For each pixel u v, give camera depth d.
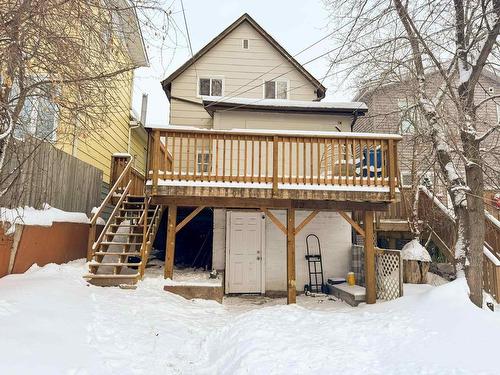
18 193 5.68
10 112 4.08
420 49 7.34
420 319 4.99
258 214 9.37
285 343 4.15
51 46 4.17
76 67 4.40
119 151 12.62
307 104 10.69
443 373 3.24
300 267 9.27
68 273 6.38
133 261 9.70
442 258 11.09
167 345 4.34
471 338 4.16
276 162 7.10
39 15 3.83
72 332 3.92
